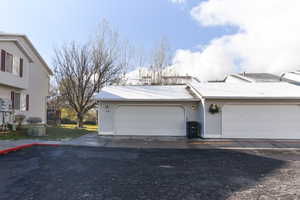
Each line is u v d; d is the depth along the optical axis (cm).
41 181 446
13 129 1174
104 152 776
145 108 1261
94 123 2700
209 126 1154
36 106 1908
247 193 400
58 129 1500
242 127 1151
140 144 970
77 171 524
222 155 748
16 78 1414
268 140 1113
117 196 376
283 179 485
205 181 465
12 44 1370
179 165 601
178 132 1252
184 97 1240
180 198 372
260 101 1152
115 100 1227
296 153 793
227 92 1206
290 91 1220
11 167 550
